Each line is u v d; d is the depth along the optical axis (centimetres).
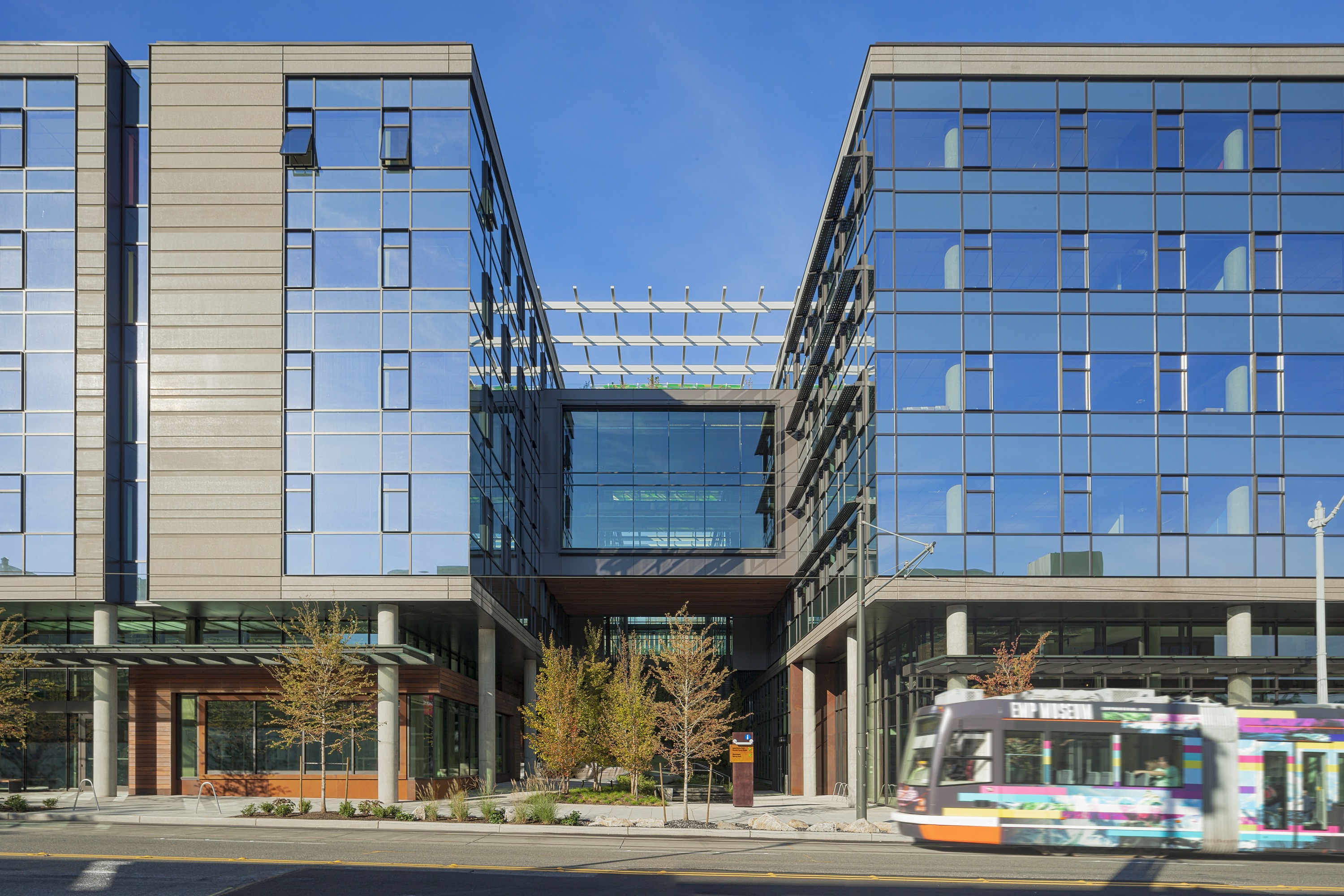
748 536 4975
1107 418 3044
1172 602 2980
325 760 3400
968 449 3038
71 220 3184
